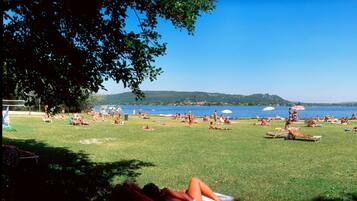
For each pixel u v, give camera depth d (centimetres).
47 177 1324
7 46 1036
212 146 2688
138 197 664
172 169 1688
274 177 1543
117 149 2377
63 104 1212
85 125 4591
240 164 1881
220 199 857
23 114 6300
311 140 3284
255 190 1297
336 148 2712
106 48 1045
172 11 1152
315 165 1897
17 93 1173
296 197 1208
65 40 1034
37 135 3050
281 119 7925
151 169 1672
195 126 5047
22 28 1045
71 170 1527
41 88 1144
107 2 984
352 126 5647
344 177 1572
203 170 1678
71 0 948
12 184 1103
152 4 1100
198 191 789
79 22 1024
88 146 2489
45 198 1069
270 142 3075
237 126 5303
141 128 4347
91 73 1080
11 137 2770
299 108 6138
